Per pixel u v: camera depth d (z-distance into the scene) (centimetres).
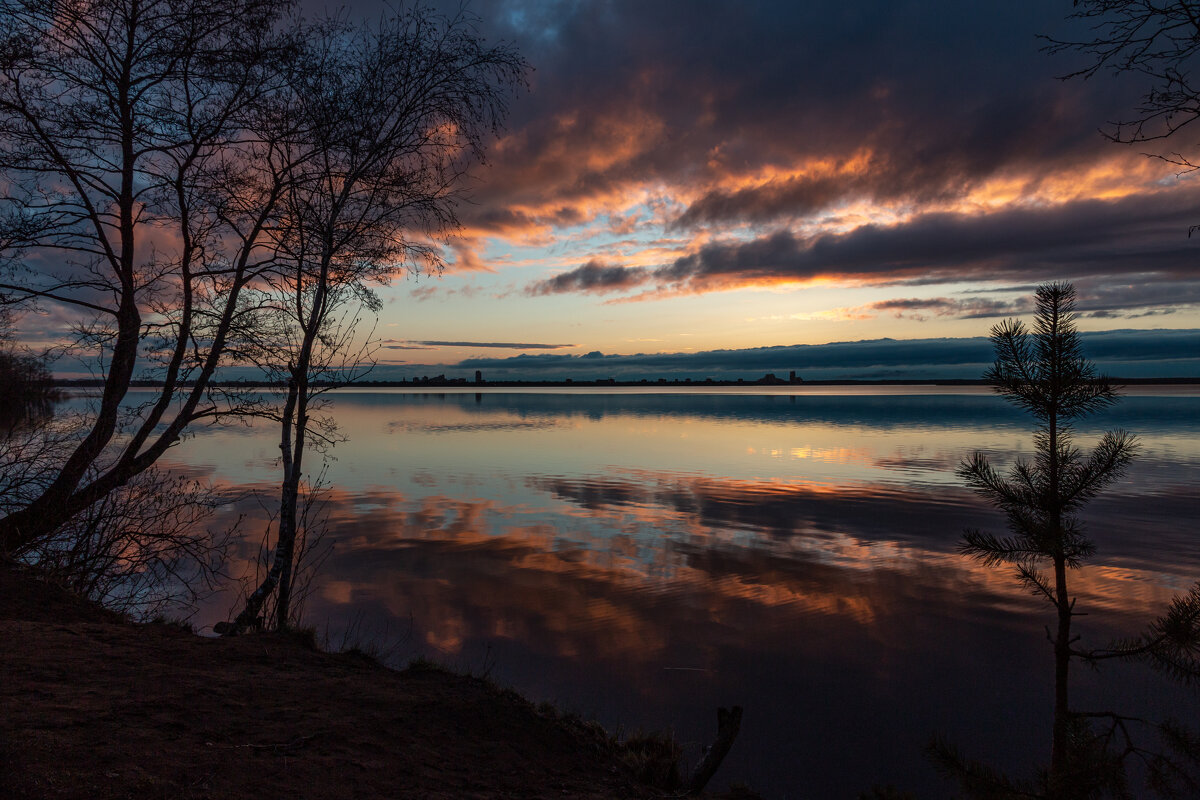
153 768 294
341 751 362
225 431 5459
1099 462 386
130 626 600
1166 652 365
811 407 10594
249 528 1805
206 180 859
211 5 822
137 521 927
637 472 3162
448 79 859
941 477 2934
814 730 793
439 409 11062
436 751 399
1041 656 1023
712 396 19762
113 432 894
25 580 658
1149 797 623
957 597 1309
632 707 841
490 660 987
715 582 1404
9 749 279
